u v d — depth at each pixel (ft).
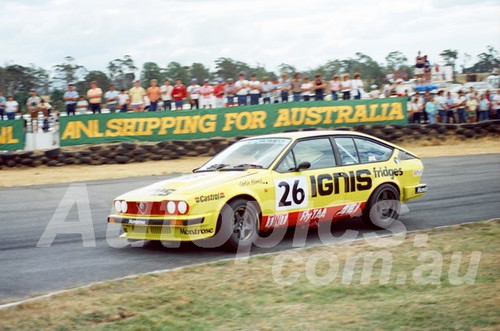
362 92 64.44
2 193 39.40
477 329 13.33
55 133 54.49
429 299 15.64
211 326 14.53
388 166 26.43
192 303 16.10
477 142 63.62
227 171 23.99
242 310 15.53
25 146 53.93
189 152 55.47
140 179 44.60
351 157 25.73
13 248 24.25
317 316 14.89
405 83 76.89
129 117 55.21
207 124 56.90
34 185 42.98
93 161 53.21
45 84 68.80
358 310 15.16
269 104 58.34
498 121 64.75
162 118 55.88
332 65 76.48
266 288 17.25
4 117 60.08
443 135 63.16
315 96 63.21
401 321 14.15
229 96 61.87
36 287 18.72
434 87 75.51
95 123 54.54
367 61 98.99
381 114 61.67
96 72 66.90
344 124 60.54
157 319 14.98
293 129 59.00
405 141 61.82
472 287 16.48
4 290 18.47
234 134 57.57
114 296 16.65
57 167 52.54
